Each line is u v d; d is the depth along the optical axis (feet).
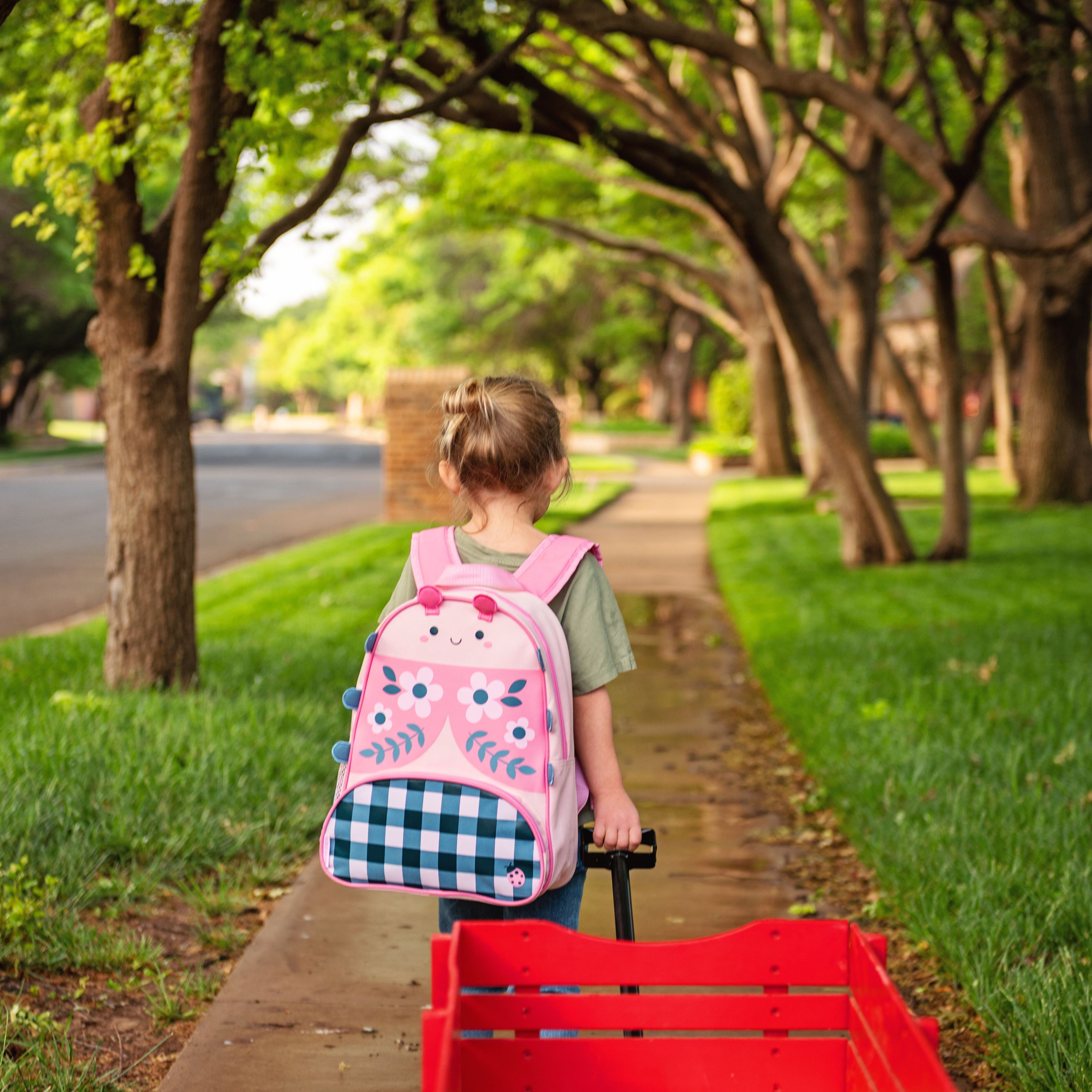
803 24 59.93
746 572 43.42
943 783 17.06
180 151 24.99
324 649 27.78
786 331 42.39
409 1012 11.44
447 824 6.39
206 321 22.81
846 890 14.82
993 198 66.28
